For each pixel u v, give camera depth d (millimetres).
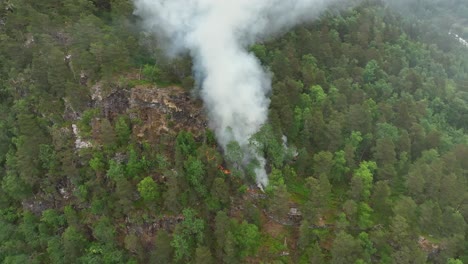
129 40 88000
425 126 99000
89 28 86438
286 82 91875
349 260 71250
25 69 90125
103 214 78938
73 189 82875
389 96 107625
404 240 73312
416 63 132375
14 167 86438
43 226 84000
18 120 85688
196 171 74438
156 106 82750
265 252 75438
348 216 78312
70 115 85438
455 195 82375
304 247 76188
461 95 124750
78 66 84438
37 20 91875
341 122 89562
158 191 76250
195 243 73812
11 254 84250
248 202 77312
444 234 78938
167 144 81000
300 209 79375
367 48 122688
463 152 92750
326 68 109062
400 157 89250
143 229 77188
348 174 86000
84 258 77438
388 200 80125
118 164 77000
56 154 83375
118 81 83250
